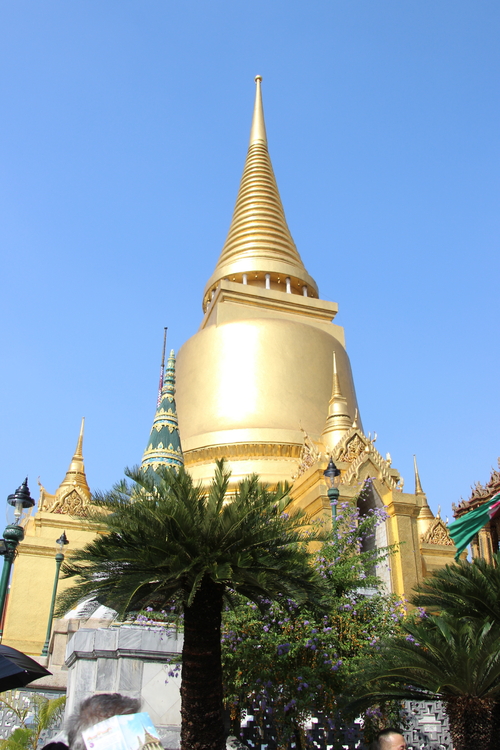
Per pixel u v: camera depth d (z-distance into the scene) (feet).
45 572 110.32
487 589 53.01
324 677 51.88
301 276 161.48
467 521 65.72
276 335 140.97
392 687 46.57
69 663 53.67
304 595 40.47
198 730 38.19
